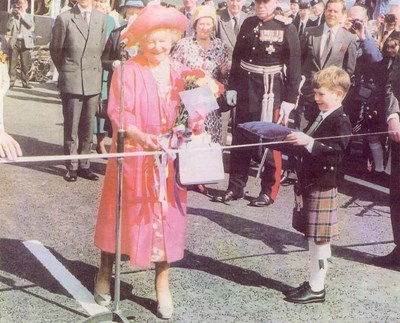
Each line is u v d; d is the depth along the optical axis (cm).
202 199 524
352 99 604
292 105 510
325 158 325
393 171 402
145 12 301
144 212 305
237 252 415
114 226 311
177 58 470
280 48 506
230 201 522
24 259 376
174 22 303
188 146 308
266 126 341
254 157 518
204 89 308
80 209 473
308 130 335
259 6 504
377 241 454
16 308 317
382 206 541
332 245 438
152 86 306
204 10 470
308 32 568
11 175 532
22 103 734
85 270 369
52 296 334
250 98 509
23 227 426
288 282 374
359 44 586
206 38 475
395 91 397
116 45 522
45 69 805
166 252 307
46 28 696
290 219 492
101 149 600
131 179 303
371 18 602
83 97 532
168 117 309
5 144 262
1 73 287
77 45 521
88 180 546
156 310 325
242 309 336
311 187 332
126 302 333
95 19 527
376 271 400
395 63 400
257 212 502
